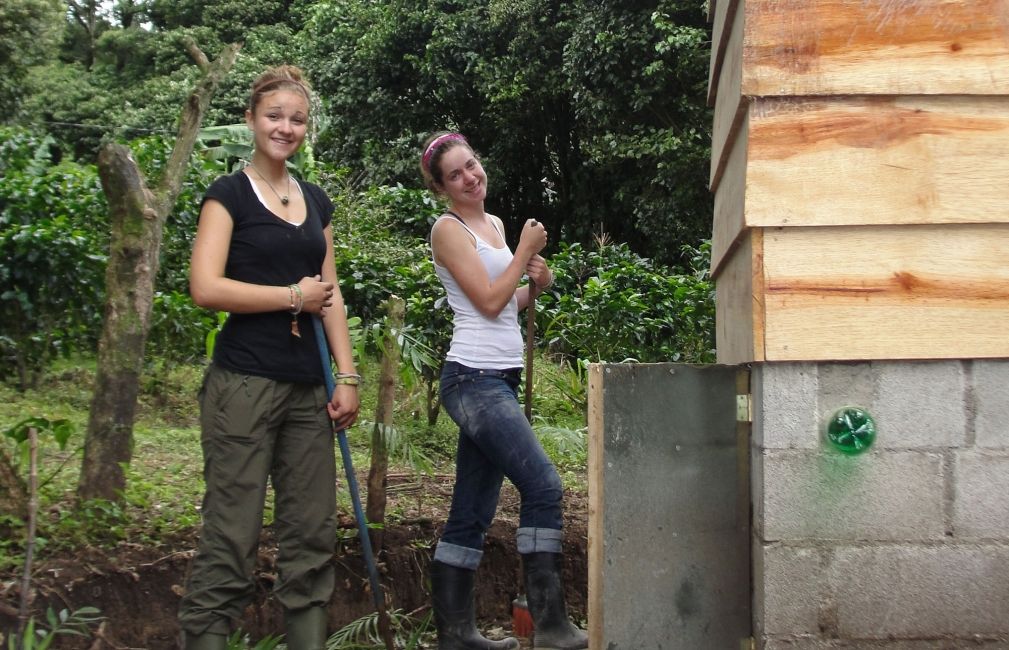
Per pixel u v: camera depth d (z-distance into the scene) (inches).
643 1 670.5
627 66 679.1
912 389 110.7
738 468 121.6
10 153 362.6
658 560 121.3
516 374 141.7
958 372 110.6
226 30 1112.2
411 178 817.5
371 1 864.9
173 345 302.7
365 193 529.3
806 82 109.4
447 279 142.2
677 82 666.8
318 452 129.8
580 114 713.0
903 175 109.6
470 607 143.0
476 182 142.0
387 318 178.1
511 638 147.1
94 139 1029.2
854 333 110.1
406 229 518.3
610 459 121.4
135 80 1130.7
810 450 111.0
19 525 154.0
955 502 110.4
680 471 121.4
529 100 783.1
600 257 453.4
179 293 333.1
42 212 319.6
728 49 135.3
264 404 124.6
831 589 110.6
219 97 905.5
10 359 297.0
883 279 110.3
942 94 109.4
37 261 292.5
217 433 124.6
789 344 110.0
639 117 706.8
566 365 319.3
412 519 181.9
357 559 169.3
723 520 121.3
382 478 168.1
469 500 142.4
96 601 150.4
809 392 111.0
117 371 165.6
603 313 350.6
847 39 109.5
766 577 110.8
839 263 110.3
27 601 135.9
